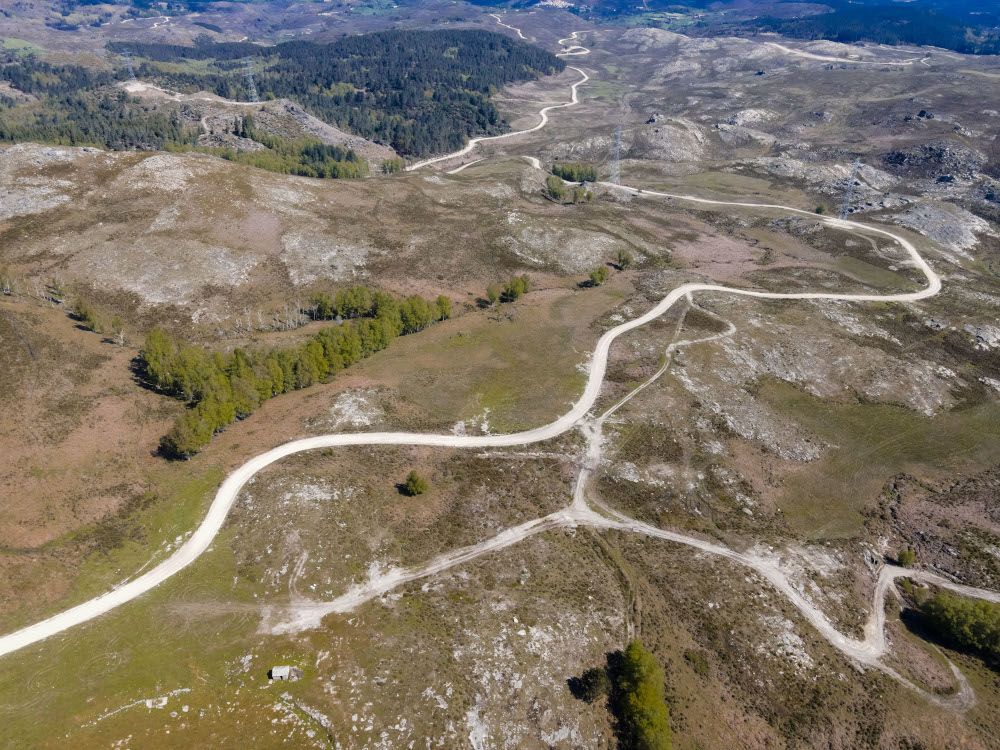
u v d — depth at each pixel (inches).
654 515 3469.5
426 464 3673.7
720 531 3420.3
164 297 5123.0
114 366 4089.6
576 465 3769.7
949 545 3415.4
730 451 4025.6
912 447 4200.3
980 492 3823.8
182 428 3358.8
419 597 2805.1
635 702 2351.1
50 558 2787.9
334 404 4065.0
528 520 3348.9
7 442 3282.5
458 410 4190.5
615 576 3048.7
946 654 2817.4
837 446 4180.6
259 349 4480.8
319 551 2960.1
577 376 4621.1
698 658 2672.2
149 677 2391.7
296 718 2311.8
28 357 3949.3
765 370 4785.9
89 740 2187.5
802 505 3703.3
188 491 3260.3
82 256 5339.6
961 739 2444.6
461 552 3090.6
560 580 2982.3
